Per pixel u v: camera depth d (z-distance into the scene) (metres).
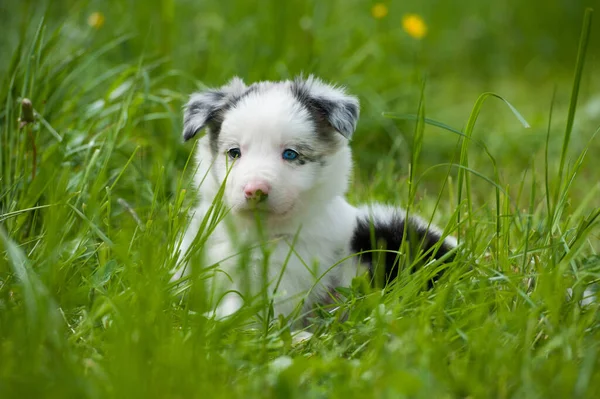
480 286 4.48
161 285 4.29
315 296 5.24
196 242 4.67
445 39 14.75
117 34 8.47
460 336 4.05
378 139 8.79
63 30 8.57
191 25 9.90
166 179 6.78
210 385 3.47
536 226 5.39
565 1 16.50
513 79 13.90
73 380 3.28
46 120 6.52
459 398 3.58
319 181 5.27
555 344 3.82
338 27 10.48
